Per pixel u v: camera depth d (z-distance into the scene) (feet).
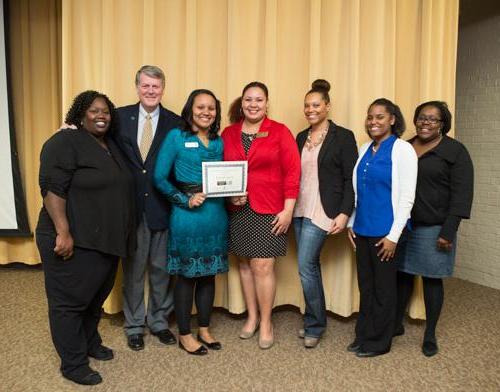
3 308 9.89
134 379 7.00
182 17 9.11
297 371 7.33
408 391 6.77
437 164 7.45
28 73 12.30
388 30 9.12
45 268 6.46
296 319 9.59
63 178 6.17
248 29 9.08
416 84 9.54
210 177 7.15
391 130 7.55
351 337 8.69
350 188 7.66
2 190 12.25
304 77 9.33
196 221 7.29
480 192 12.26
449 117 7.59
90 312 7.34
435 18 9.19
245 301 9.19
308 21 9.18
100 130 6.67
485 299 11.00
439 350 8.11
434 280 7.84
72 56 9.21
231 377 7.11
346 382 7.01
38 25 12.31
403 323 9.39
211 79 9.29
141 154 7.74
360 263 7.77
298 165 7.63
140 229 7.82
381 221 7.27
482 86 12.14
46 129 12.64
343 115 9.27
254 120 7.59
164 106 9.24
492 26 11.81
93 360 7.59
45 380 6.92
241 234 7.74
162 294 8.38
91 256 6.43
